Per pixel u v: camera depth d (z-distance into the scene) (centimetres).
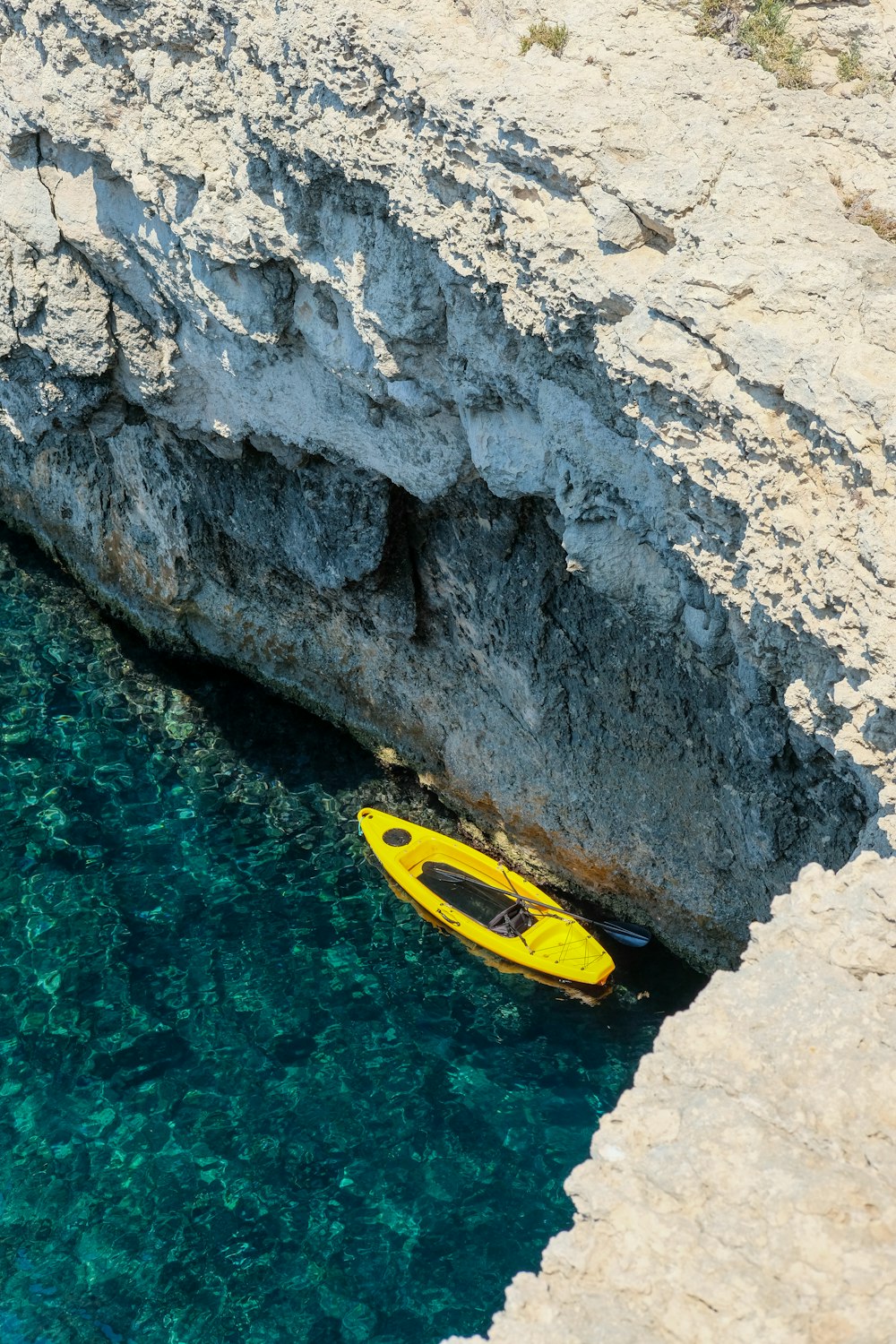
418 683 2494
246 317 1998
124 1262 1709
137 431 2638
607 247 1399
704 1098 890
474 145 1462
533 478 1805
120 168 1998
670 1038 933
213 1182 1803
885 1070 886
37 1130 1866
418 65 1489
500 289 1555
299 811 2459
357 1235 1742
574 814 2286
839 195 1397
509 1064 1984
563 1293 831
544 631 2197
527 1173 1822
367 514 2288
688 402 1338
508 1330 814
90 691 2747
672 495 1512
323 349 1956
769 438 1267
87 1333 1636
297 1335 1631
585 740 2238
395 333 1753
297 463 2328
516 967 2133
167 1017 2033
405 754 2570
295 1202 1778
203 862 2325
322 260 1814
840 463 1224
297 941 2175
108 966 2116
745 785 1998
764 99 1470
